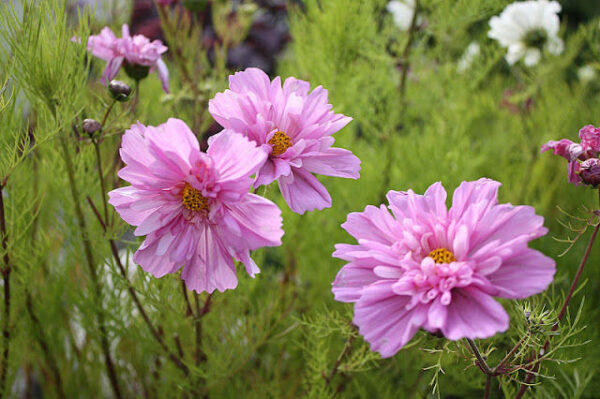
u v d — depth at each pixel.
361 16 0.52
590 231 0.52
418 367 0.46
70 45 0.39
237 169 0.30
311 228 0.56
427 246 0.28
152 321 0.46
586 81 0.70
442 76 0.62
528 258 0.27
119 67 0.41
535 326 0.33
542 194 0.60
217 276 0.31
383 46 0.59
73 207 0.43
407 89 0.61
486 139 0.68
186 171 0.30
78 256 0.43
